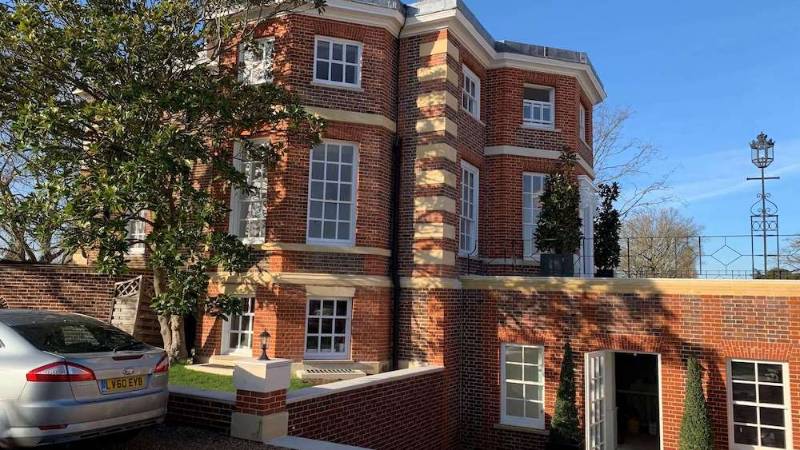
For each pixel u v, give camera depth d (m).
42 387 5.97
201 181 13.88
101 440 7.40
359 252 13.17
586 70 17.25
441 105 13.70
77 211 9.74
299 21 13.34
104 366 6.47
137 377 6.89
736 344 11.25
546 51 16.77
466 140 15.00
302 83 13.20
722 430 11.21
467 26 14.30
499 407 13.34
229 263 11.02
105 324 7.73
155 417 7.09
